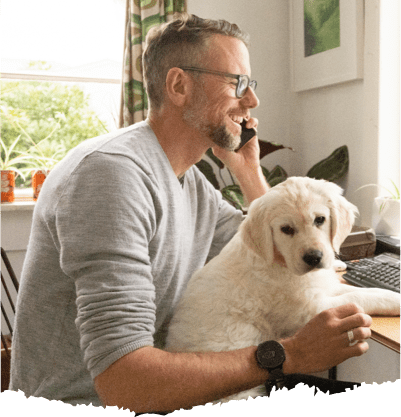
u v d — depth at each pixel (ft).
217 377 2.47
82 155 2.77
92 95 9.59
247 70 3.41
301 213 3.22
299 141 8.97
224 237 4.28
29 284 2.97
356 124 7.37
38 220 2.92
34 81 9.22
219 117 3.32
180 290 3.55
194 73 3.25
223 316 3.35
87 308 2.39
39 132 9.45
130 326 2.38
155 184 2.89
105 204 2.52
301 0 8.45
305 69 8.46
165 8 7.89
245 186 4.43
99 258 2.45
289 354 2.61
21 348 3.04
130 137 3.07
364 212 6.97
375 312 3.43
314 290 3.43
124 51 8.07
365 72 6.84
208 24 3.28
